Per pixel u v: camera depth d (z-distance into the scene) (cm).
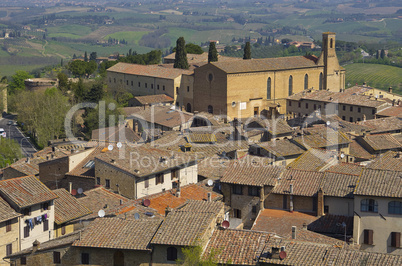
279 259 8800
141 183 13612
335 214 11988
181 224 9444
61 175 14838
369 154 17888
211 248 9256
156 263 9231
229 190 12825
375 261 8475
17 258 9862
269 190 12525
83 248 9488
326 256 8731
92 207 12506
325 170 13912
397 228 11031
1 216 11075
